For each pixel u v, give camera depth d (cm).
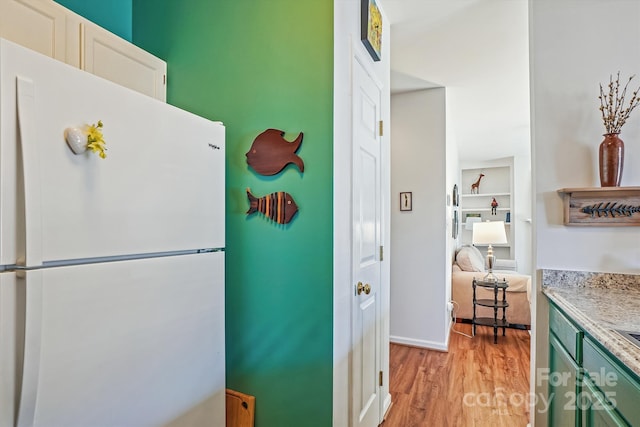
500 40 237
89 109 84
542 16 177
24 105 71
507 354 307
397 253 338
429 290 326
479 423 200
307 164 145
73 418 80
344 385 151
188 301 115
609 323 111
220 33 165
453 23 218
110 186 89
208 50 167
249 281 155
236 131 159
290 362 147
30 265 71
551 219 175
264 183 153
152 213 101
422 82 309
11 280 70
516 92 330
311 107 145
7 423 70
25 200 71
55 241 76
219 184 130
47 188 75
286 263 148
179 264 111
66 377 79
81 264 83
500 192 673
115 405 90
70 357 80
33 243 72
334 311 140
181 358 112
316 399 142
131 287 95
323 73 143
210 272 125
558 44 174
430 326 324
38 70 74
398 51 253
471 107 374
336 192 143
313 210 143
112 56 150
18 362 71
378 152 202
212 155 126
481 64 273
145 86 166
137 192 96
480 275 409
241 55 160
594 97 169
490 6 200
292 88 149
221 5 165
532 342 186
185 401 113
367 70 181
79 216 81
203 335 121
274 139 150
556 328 159
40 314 73
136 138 96
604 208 163
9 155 69
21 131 70
